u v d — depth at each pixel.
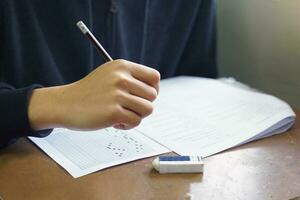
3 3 0.71
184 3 0.95
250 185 0.53
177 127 0.68
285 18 0.93
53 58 0.79
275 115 0.71
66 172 0.55
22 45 0.75
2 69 0.75
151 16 0.91
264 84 1.01
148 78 0.60
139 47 0.91
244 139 0.64
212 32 1.02
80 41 0.80
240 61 1.06
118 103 0.56
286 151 0.62
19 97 0.61
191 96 0.81
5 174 0.55
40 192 0.51
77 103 0.58
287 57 0.94
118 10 0.83
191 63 1.01
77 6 0.78
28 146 0.63
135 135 0.66
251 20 1.01
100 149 0.61
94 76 0.60
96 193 0.51
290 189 0.52
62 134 0.66
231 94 0.82
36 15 0.75
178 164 0.55
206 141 0.64
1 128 0.60
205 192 0.51
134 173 0.55
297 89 0.94
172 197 0.50
